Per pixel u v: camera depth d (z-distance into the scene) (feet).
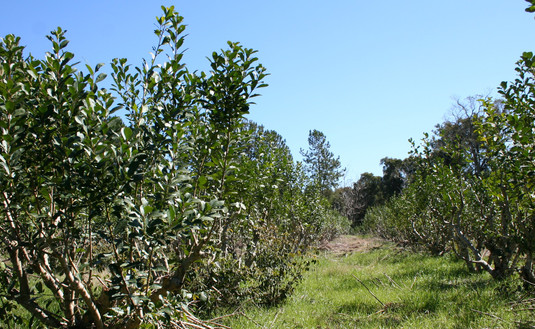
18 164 9.80
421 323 18.03
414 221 46.55
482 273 28.19
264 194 26.45
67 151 10.03
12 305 12.67
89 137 9.98
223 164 12.71
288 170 37.96
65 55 11.02
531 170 17.95
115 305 11.84
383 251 51.78
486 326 16.34
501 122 22.35
